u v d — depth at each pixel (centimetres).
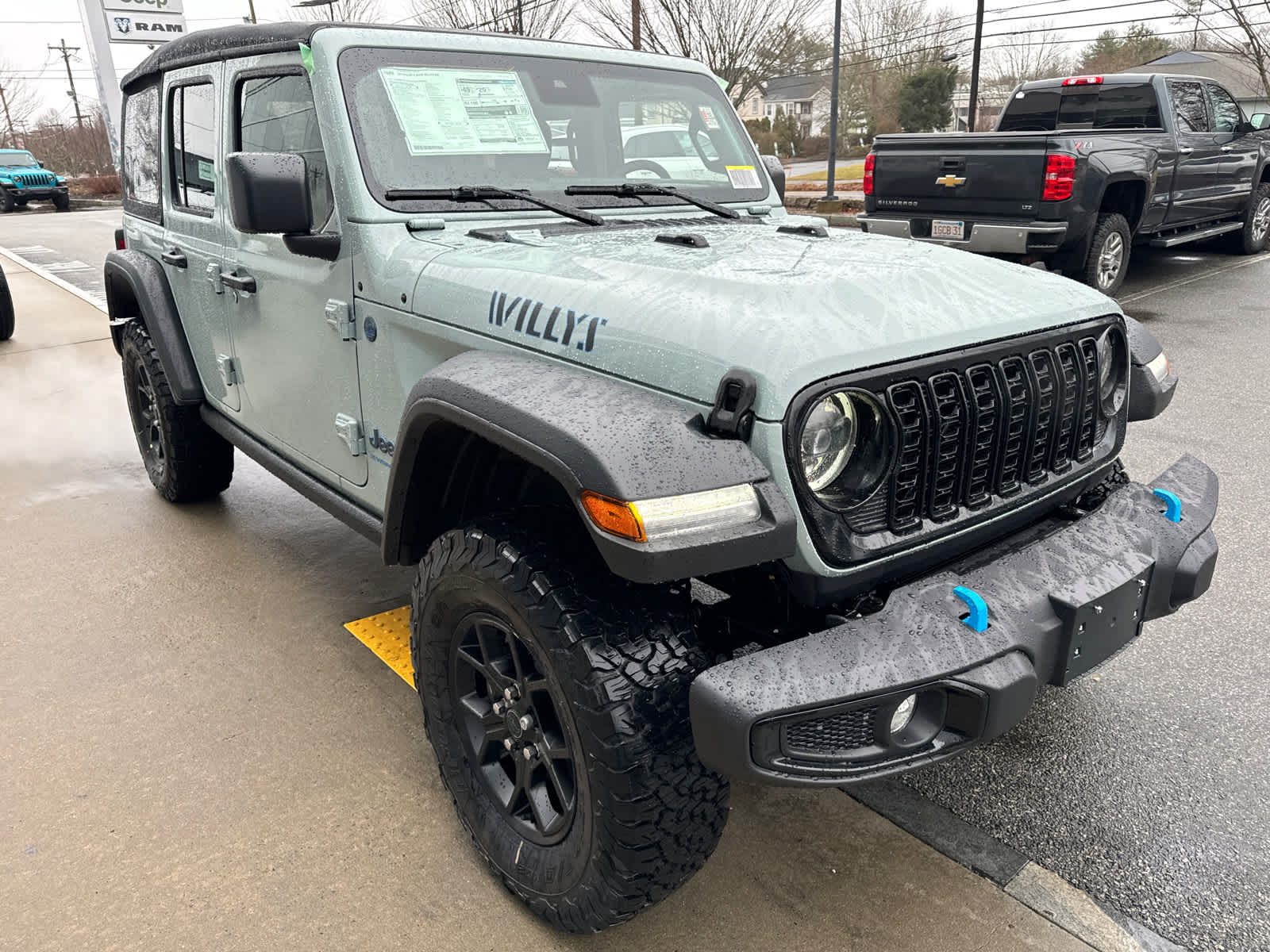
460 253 236
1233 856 228
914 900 216
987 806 247
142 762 264
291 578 378
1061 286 231
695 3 2341
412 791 253
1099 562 202
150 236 408
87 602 357
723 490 160
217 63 318
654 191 296
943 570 199
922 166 843
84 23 1512
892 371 176
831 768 166
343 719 285
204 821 241
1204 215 995
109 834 236
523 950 203
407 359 245
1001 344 198
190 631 336
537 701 197
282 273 291
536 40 303
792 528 163
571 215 267
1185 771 259
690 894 218
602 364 190
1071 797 250
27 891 218
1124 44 4734
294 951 202
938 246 259
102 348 812
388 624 341
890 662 166
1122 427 244
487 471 224
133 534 422
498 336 212
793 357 167
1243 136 1027
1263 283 938
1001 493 203
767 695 158
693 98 333
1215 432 523
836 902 216
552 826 200
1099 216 830
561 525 197
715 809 182
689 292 194
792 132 5150
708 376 172
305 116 271
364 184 251
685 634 181
